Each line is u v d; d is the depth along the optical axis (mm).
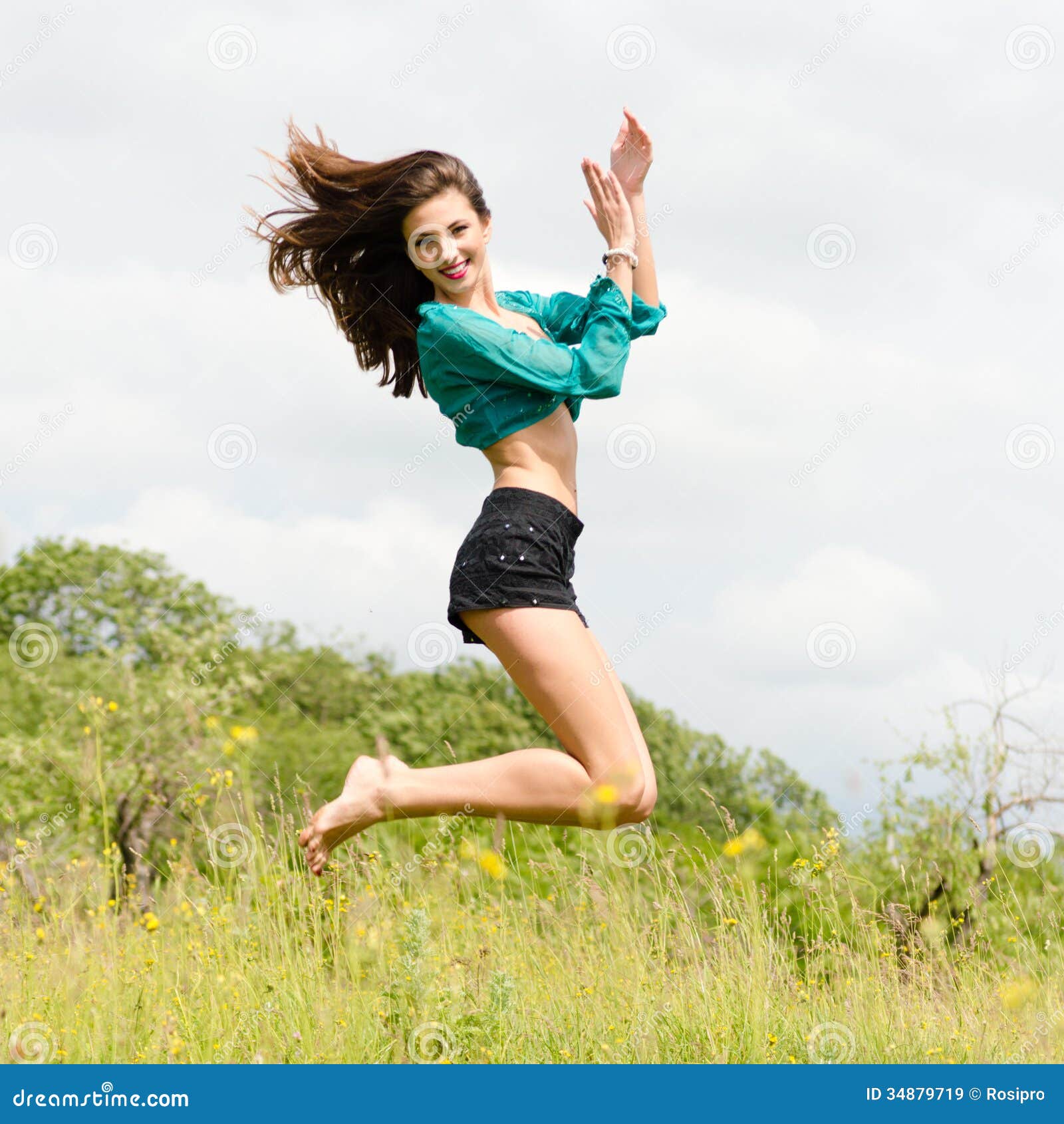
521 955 5215
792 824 9555
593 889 5922
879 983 5008
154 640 12188
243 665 12258
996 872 7613
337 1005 4277
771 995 4805
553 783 4148
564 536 4371
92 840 7004
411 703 12750
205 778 7020
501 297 4969
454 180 4641
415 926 4156
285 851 5742
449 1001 4082
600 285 4516
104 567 12695
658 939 5480
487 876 6480
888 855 8250
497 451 4449
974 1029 4609
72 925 5027
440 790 4219
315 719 12359
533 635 4168
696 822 9906
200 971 4562
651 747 10594
